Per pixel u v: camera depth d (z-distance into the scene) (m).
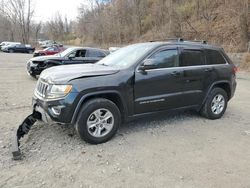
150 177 3.54
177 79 5.33
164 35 31.02
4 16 64.38
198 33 26.92
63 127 5.17
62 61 11.59
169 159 4.06
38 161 3.88
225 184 3.43
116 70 4.71
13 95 8.27
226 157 4.20
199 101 5.87
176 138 4.90
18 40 64.12
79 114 4.32
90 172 3.62
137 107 4.89
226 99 6.36
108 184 3.36
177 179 3.51
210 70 5.92
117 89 4.59
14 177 3.46
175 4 33.41
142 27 41.78
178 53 5.45
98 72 4.55
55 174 3.55
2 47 39.66
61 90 4.22
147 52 5.05
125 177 3.53
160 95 5.14
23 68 16.72
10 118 5.81
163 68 5.19
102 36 53.66
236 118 6.34
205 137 5.01
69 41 76.31
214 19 26.55
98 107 4.43
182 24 29.91
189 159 4.08
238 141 4.88
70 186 3.30
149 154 4.20
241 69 18.64
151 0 41.69
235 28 23.12
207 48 6.02
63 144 4.46
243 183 3.47
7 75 13.14
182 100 5.52
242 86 11.91
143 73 4.88
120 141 4.67
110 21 50.78
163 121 5.84
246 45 20.86
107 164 3.85
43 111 4.41
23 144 4.42
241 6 21.95
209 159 4.11
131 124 5.57
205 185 3.39
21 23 62.41
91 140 4.44
